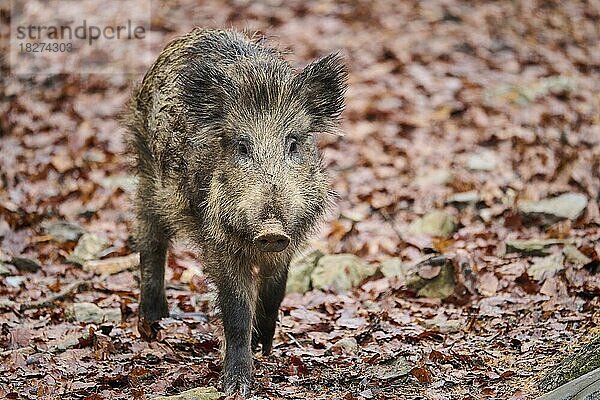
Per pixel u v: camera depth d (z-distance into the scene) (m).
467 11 27.47
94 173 18.41
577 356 8.80
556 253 13.03
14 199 16.86
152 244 11.48
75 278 13.76
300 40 25.42
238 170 9.09
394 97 21.77
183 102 9.58
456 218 15.59
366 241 15.15
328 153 19.02
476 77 23.08
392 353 10.12
